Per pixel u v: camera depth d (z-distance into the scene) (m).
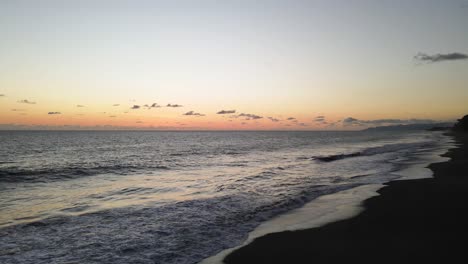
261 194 12.91
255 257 6.59
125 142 67.25
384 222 8.72
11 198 12.49
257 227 8.68
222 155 34.72
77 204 11.33
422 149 36.78
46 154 35.25
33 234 7.96
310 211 10.30
